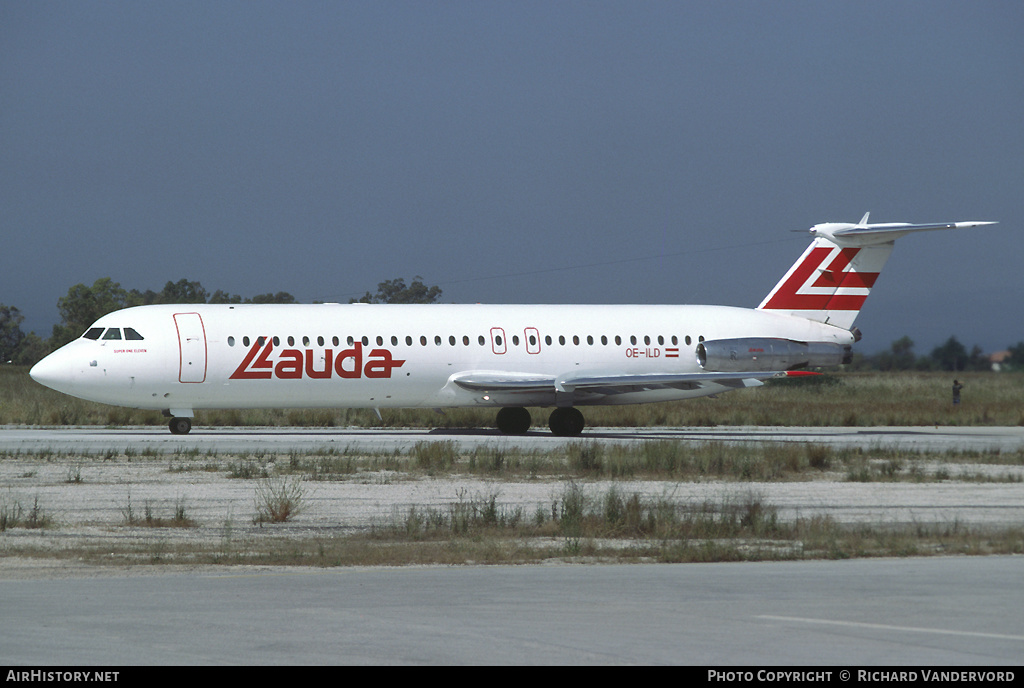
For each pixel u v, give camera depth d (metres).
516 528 62.03
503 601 40.91
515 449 109.94
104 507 70.00
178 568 48.78
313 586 44.00
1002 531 61.22
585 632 35.91
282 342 132.38
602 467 95.81
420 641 34.72
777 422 176.50
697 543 57.56
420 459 98.25
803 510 71.38
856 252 155.50
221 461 99.25
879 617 38.12
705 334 150.00
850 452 112.12
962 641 34.75
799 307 154.88
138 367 128.00
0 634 35.44
